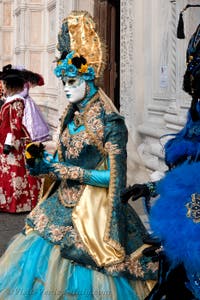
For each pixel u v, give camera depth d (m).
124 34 8.43
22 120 6.42
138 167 3.79
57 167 3.09
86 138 3.13
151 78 7.89
